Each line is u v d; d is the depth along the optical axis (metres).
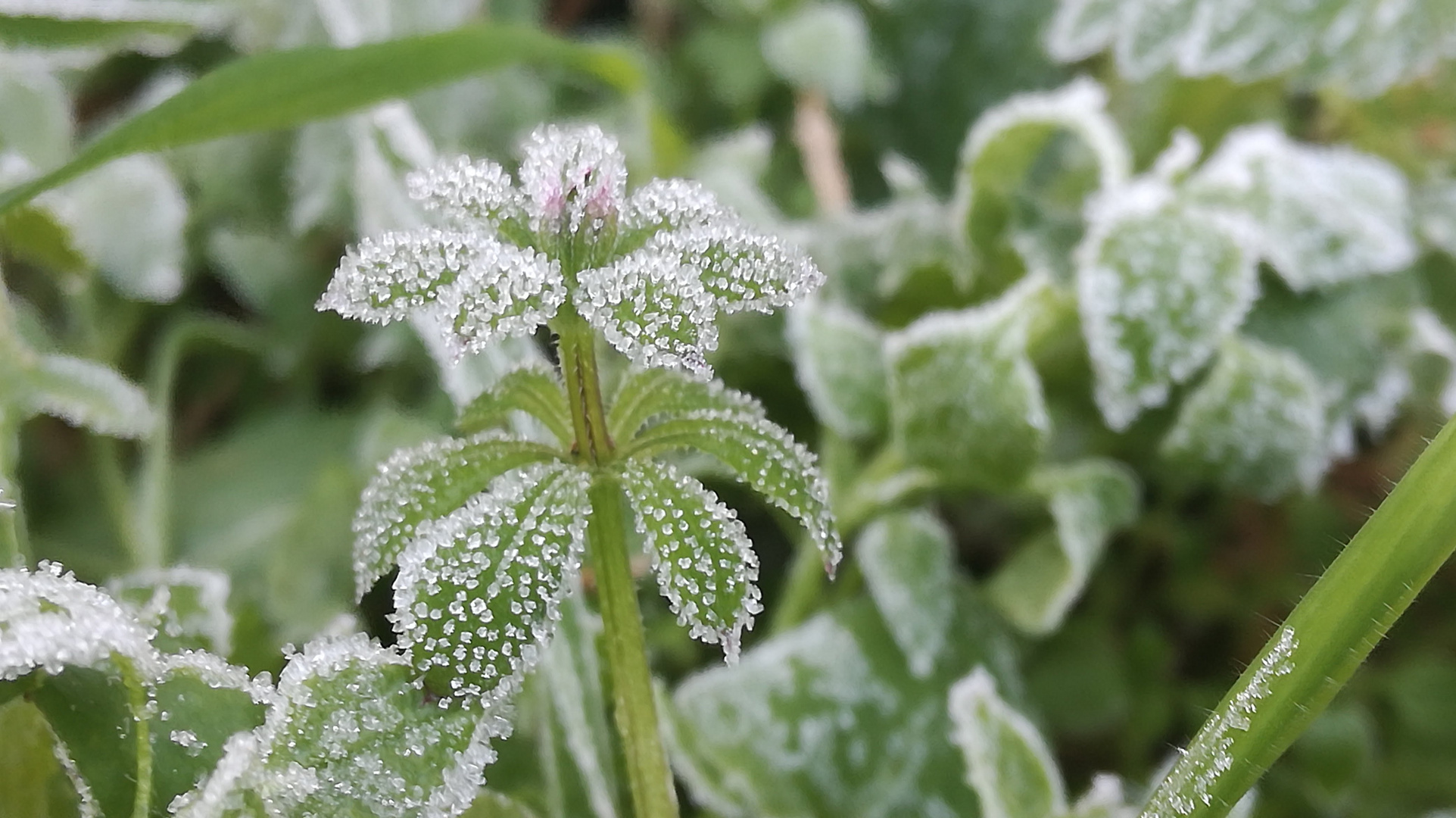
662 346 0.16
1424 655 0.26
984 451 0.22
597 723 0.19
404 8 0.29
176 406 0.29
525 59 0.21
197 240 0.29
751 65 0.34
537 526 0.17
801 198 0.32
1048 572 0.22
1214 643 0.27
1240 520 0.27
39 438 0.27
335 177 0.28
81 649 0.16
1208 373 0.24
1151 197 0.22
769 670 0.22
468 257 0.16
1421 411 0.25
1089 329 0.22
